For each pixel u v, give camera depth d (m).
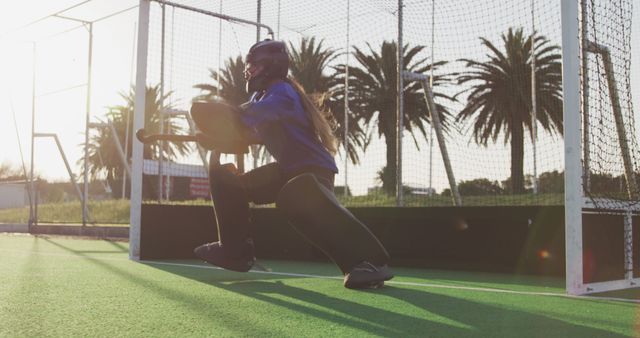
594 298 3.33
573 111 3.44
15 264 5.26
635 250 4.07
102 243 9.79
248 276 4.52
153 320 2.43
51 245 9.02
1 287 3.54
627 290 3.75
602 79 4.13
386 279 3.47
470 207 5.86
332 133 3.50
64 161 13.60
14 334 2.13
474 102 16.88
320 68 17.97
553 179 9.91
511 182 9.09
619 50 4.27
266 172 3.50
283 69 3.48
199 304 2.91
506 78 16.64
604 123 4.05
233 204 3.57
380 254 3.48
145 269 4.99
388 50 16.58
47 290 3.41
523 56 16.47
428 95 8.12
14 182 17.28
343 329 2.27
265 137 3.35
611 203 3.85
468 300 3.20
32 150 14.16
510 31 16.56
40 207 18.72
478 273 5.51
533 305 3.02
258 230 7.29
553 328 2.35
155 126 19.78
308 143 3.38
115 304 2.87
